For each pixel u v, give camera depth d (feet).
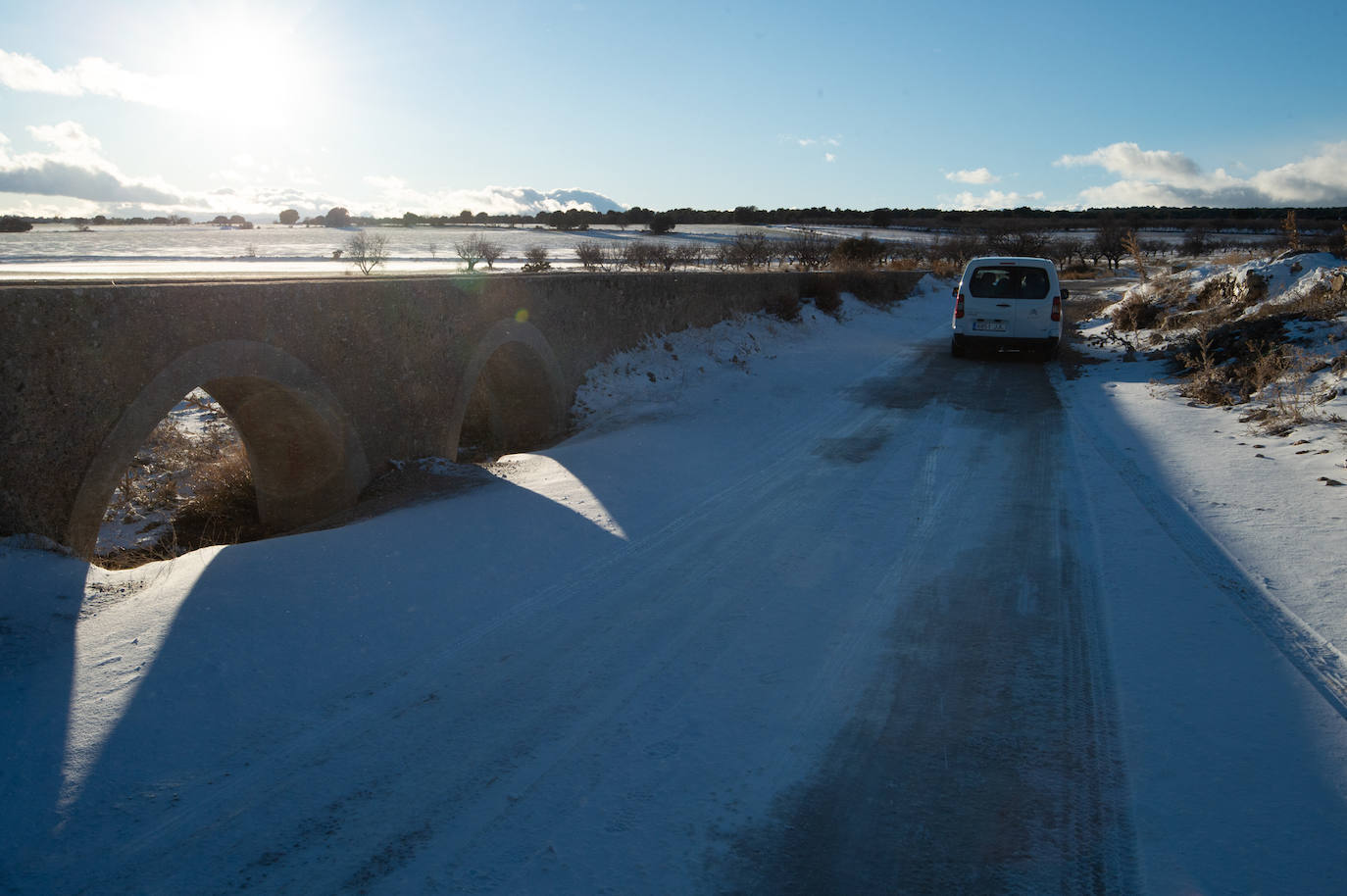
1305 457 23.43
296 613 14.90
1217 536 18.37
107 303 17.33
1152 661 13.07
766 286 60.80
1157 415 32.14
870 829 9.40
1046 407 35.68
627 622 15.08
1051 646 13.79
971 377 44.32
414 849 9.11
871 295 83.46
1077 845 9.05
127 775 10.35
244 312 20.70
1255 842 8.86
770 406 36.58
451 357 29.32
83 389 16.96
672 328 47.09
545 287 35.14
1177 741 10.87
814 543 19.15
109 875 8.66
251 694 12.32
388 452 26.48
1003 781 10.25
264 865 8.86
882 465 26.32
